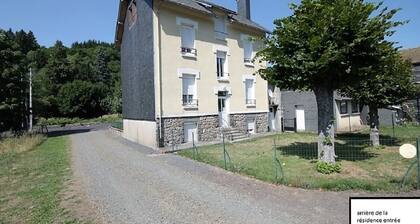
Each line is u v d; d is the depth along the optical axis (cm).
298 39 1005
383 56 1005
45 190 910
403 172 975
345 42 932
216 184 899
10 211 746
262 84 2531
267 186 859
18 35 9138
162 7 1866
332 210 658
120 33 2766
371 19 959
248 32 2445
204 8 2089
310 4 1002
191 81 2011
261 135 2245
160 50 1842
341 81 1045
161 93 1831
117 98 6247
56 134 3303
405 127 2623
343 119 2636
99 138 2608
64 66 6825
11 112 3016
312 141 1839
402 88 1420
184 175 1027
